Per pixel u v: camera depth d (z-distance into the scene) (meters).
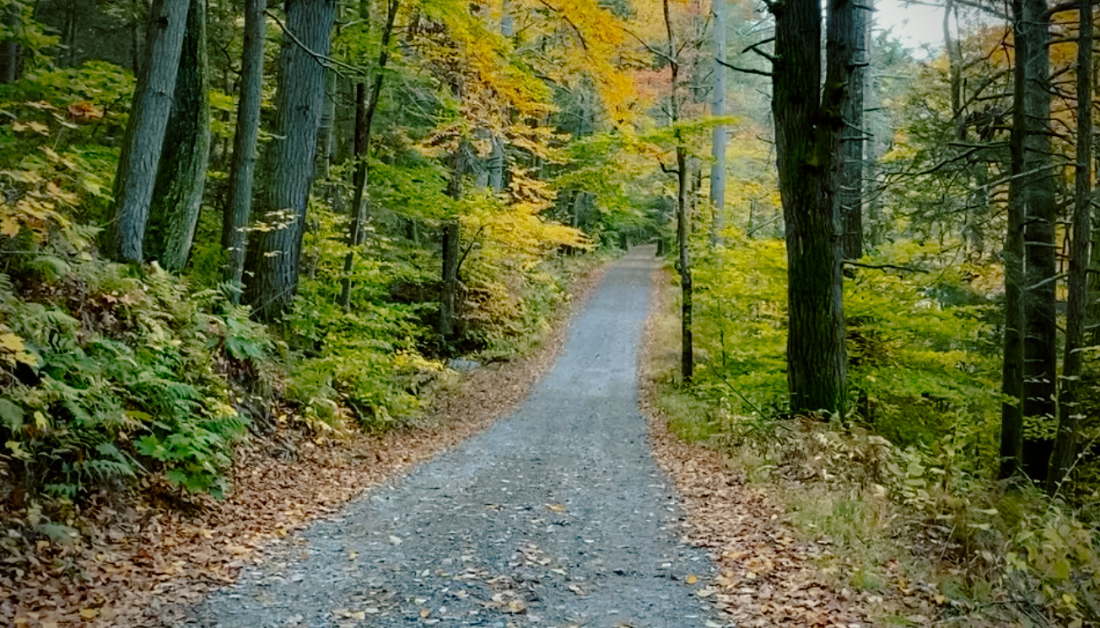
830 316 9.34
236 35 17.55
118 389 6.39
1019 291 10.27
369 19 13.31
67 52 19.22
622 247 52.75
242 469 7.66
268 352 10.40
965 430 8.35
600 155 16.47
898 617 4.40
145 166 7.84
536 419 13.59
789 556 5.56
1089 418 10.55
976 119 11.44
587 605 4.73
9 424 5.04
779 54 9.44
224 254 10.09
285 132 11.27
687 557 5.70
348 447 9.84
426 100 20.00
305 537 6.20
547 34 16.50
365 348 12.59
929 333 11.23
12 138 8.12
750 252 13.40
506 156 23.22
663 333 24.08
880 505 6.41
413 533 6.35
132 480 6.07
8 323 5.56
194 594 4.77
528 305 24.11
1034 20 9.71
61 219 5.57
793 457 8.28
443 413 13.92
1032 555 4.84
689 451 10.30
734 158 29.97
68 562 4.77
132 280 7.34
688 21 20.36
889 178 11.50
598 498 7.67
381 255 18.56
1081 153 8.73
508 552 5.82
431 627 4.34
